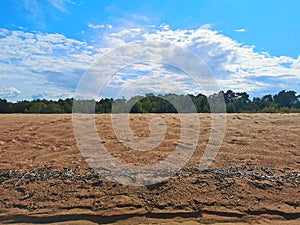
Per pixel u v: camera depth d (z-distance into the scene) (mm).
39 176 4855
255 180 4797
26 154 5938
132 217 3900
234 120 9734
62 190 4465
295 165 5523
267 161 5691
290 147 6570
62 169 5148
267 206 4152
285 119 9953
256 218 3912
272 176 4984
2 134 7348
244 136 7480
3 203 4168
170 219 3877
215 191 4477
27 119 9570
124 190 4469
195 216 3951
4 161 5516
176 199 4270
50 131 7770
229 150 6316
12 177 4836
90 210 4023
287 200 4297
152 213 3980
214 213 3996
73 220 3830
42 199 4262
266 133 7805
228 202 4227
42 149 6262
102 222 3805
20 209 4047
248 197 4344
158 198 4293
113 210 4020
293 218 3936
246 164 5500
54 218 3867
